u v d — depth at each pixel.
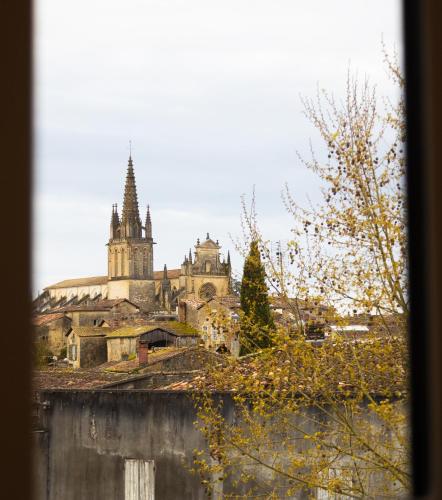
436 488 1.80
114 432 19.50
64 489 20.14
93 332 78.31
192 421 18.09
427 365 1.83
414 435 1.87
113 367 36.56
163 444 18.61
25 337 1.48
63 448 20.30
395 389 11.48
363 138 11.43
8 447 1.46
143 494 18.86
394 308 11.32
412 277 1.87
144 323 79.81
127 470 19.16
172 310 124.56
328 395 11.48
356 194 11.39
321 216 11.57
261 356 12.06
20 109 1.50
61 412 20.39
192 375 23.23
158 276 132.62
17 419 1.47
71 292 136.38
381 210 11.11
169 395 18.55
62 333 90.31
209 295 124.25
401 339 11.34
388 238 11.03
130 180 129.62
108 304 96.44
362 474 13.20
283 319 12.09
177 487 18.23
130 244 127.12
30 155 1.51
